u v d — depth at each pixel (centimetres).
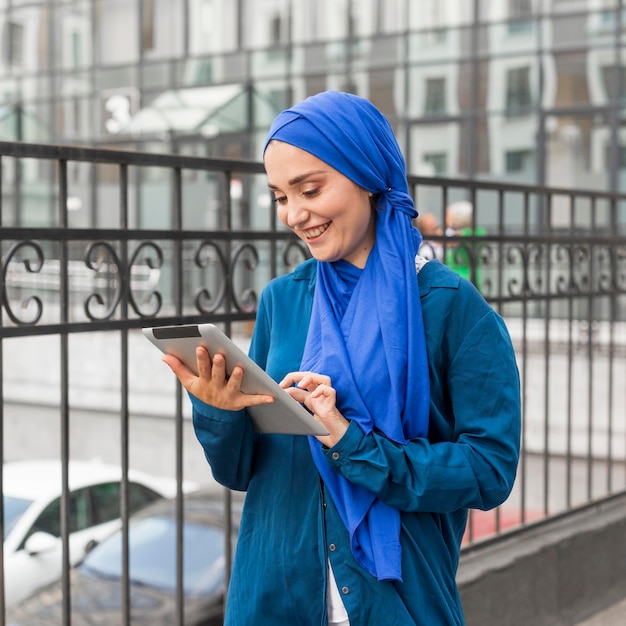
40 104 1744
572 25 1299
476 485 155
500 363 161
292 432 157
